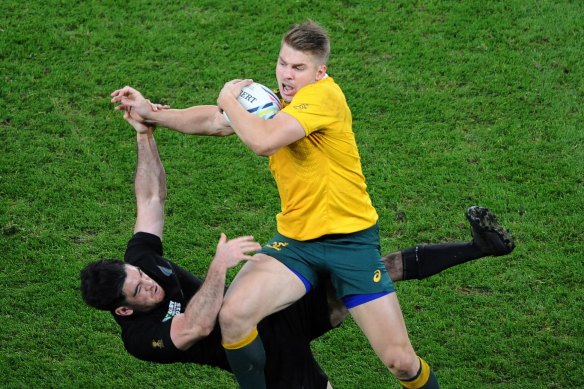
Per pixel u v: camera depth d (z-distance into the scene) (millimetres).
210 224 29375
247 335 19172
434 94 34125
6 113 33250
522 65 35281
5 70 35000
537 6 37875
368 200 20453
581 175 30781
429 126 32875
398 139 32312
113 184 30734
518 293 26953
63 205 29938
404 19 37375
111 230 29172
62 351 25438
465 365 25016
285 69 19359
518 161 31375
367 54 35875
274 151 18469
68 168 31312
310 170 19375
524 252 28156
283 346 20562
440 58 35594
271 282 19266
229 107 18844
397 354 20031
